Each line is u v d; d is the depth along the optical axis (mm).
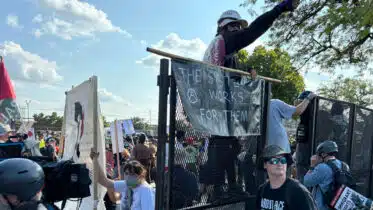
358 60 11016
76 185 3047
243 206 3787
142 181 4074
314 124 5078
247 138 3912
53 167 3064
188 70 3164
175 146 3145
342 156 5898
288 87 18875
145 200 3967
